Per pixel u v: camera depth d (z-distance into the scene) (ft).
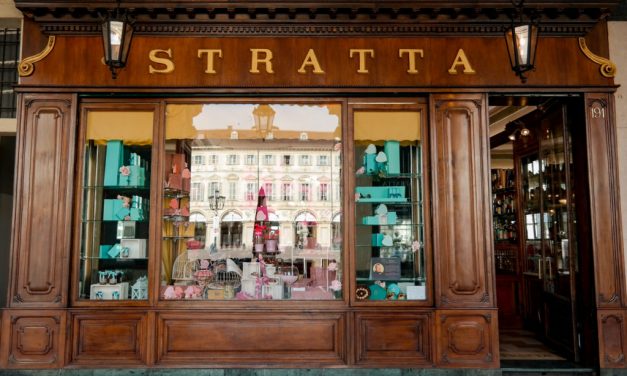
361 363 15.49
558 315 18.61
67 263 15.62
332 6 15.84
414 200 16.58
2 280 20.48
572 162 17.13
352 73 16.34
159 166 16.31
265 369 15.46
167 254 16.44
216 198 17.63
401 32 16.43
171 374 15.38
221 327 15.65
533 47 13.52
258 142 17.06
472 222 15.98
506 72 16.30
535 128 21.22
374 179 16.70
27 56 16.47
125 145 16.70
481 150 16.16
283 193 17.26
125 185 16.62
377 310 15.67
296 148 17.26
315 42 16.48
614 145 16.15
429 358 15.51
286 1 15.81
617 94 16.61
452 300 15.70
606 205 15.97
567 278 17.61
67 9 15.84
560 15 16.15
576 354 16.80
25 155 16.03
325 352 15.64
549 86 16.21
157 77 16.25
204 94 16.46
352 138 16.51
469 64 16.33
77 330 15.51
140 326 15.58
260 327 15.67
